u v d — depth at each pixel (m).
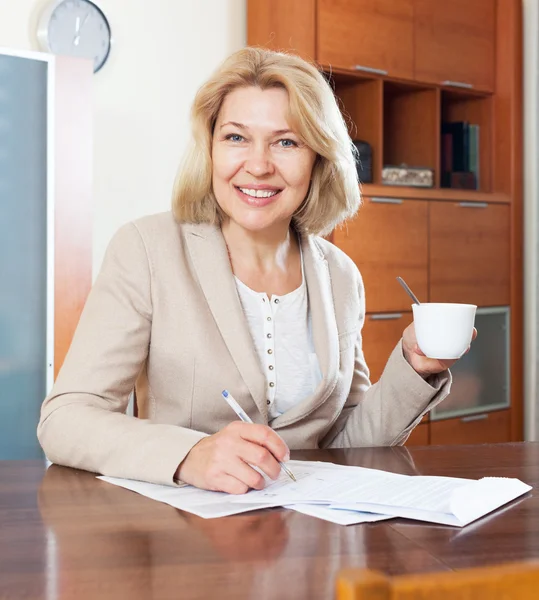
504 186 4.40
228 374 1.52
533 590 0.44
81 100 3.00
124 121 3.57
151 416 1.58
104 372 1.45
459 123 4.36
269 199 1.56
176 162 3.71
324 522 1.03
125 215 3.59
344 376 1.66
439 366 1.58
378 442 1.63
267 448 1.19
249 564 0.88
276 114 1.53
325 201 1.71
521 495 1.17
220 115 1.57
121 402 1.48
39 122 2.94
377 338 3.80
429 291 4.01
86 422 1.34
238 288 1.62
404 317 3.89
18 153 2.89
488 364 4.33
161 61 3.65
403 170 3.96
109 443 1.29
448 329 1.39
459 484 1.18
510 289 4.40
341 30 3.69
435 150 4.09
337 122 1.61
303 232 1.72
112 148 3.54
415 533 0.99
